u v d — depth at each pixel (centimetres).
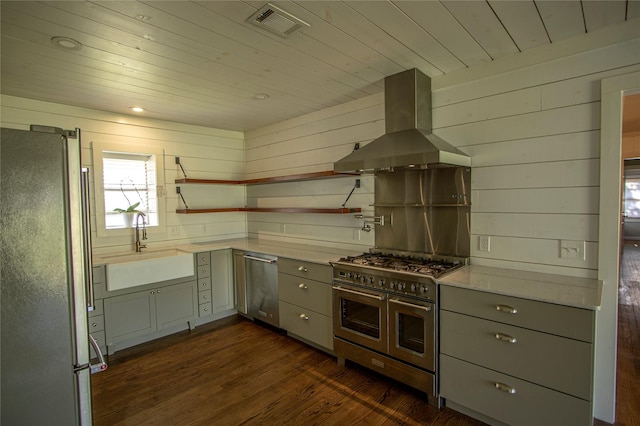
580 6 180
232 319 411
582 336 172
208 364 300
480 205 262
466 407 222
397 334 247
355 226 352
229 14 182
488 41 220
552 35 214
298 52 232
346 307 284
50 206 145
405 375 244
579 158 219
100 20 185
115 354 322
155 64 247
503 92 248
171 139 423
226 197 476
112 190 382
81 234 155
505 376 198
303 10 180
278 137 436
